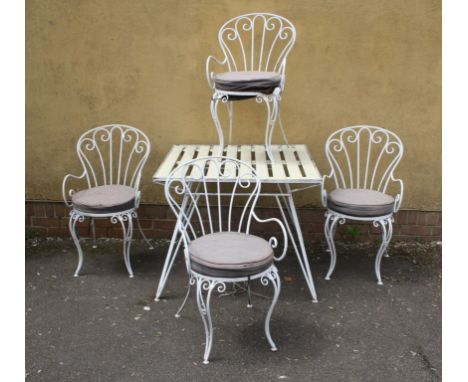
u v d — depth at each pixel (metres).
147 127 3.76
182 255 3.74
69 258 3.67
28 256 3.69
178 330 2.88
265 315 3.01
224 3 3.49
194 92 3.67
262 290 3.28
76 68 3.66
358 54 3.54
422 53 3.51
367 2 3.44
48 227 3.99
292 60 3.57
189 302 3.15
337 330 2.87
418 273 3.47
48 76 3.68
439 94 3.57
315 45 3.54
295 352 2.69
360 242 3.89
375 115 3.65
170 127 3.75
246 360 2.63
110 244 3.89
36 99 3.73
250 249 2.62
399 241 3.89
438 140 3.66
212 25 3.54
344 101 3.63
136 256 3.71
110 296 3.21
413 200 3.80
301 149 3.58
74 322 2.95
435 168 3.72
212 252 2.58
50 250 3.78
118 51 3.61
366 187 3.81
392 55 3.52
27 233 3.98
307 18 3.49
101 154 3.84
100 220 3.95
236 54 3.59
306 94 3.63
